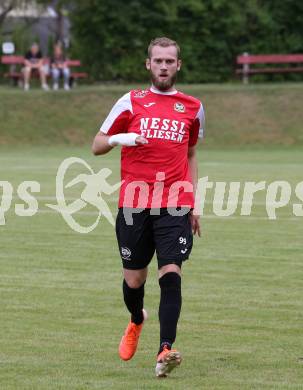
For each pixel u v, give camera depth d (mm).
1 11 155375
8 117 112250
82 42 137375
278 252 35875
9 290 28750
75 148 103688
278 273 31562
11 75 126938
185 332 23547
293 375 19625
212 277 30859
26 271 31953
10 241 38562
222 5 137500
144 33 136875
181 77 137375
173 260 19766
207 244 37781
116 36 136375
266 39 141000
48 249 36594
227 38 139250
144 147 20078
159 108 20344
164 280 19656
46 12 150375
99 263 33531
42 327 24031
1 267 32688
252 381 19125
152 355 21484
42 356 21219
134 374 19734
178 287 19625
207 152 98562
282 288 29078
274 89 117250
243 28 140125
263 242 38312
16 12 151875
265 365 20453
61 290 28781
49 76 128125
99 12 135000
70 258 34562
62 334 23312
